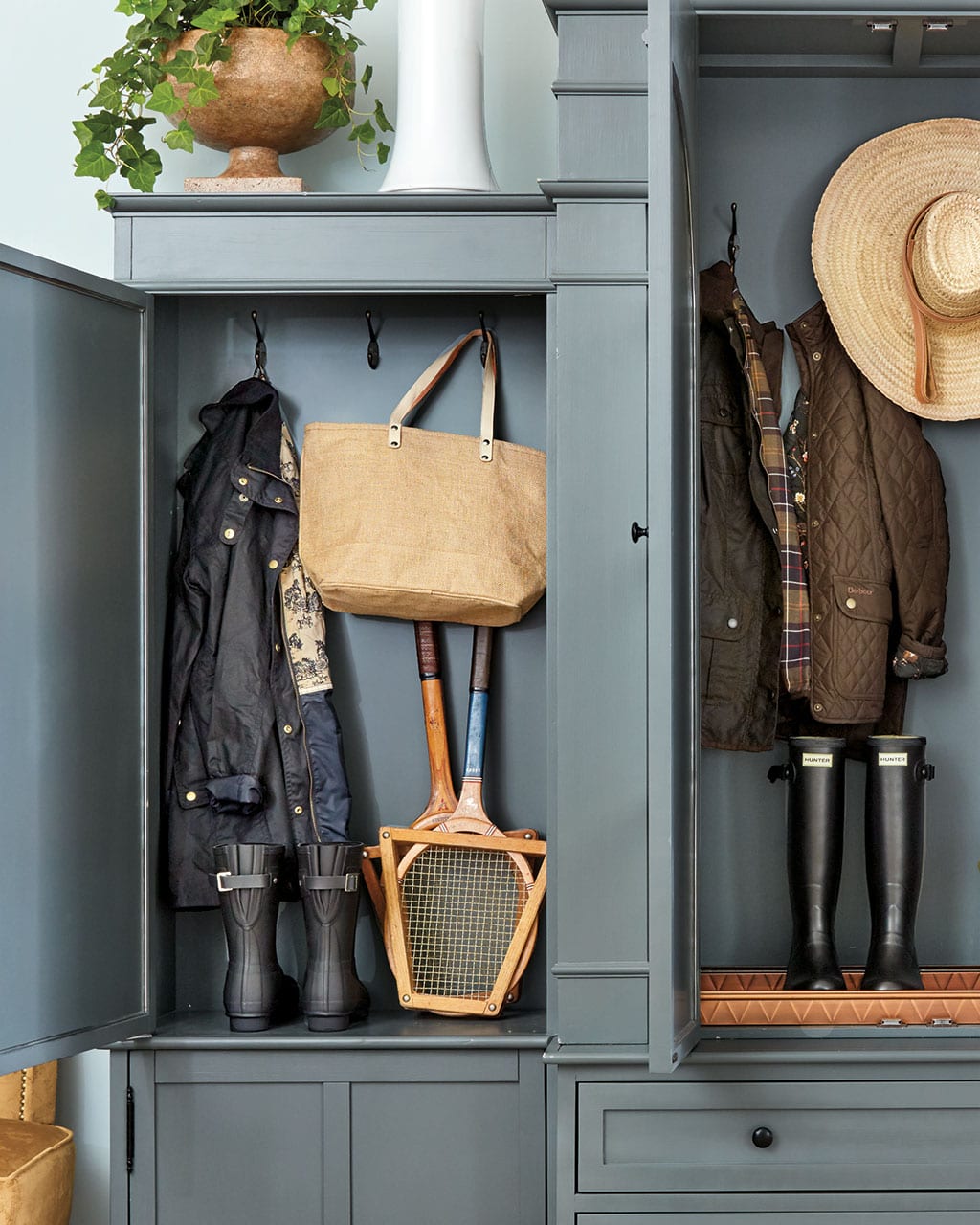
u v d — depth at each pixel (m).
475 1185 2.01
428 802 2.30
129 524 2.04
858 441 2.22
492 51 2.39
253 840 2.17
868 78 2.31
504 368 2.31
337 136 2.40
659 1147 1.89
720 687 2.21
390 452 2.17
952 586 2.30
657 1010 1.60
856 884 2.30
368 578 2.13
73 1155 2.15
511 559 2.17
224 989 2.16
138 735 2.05
